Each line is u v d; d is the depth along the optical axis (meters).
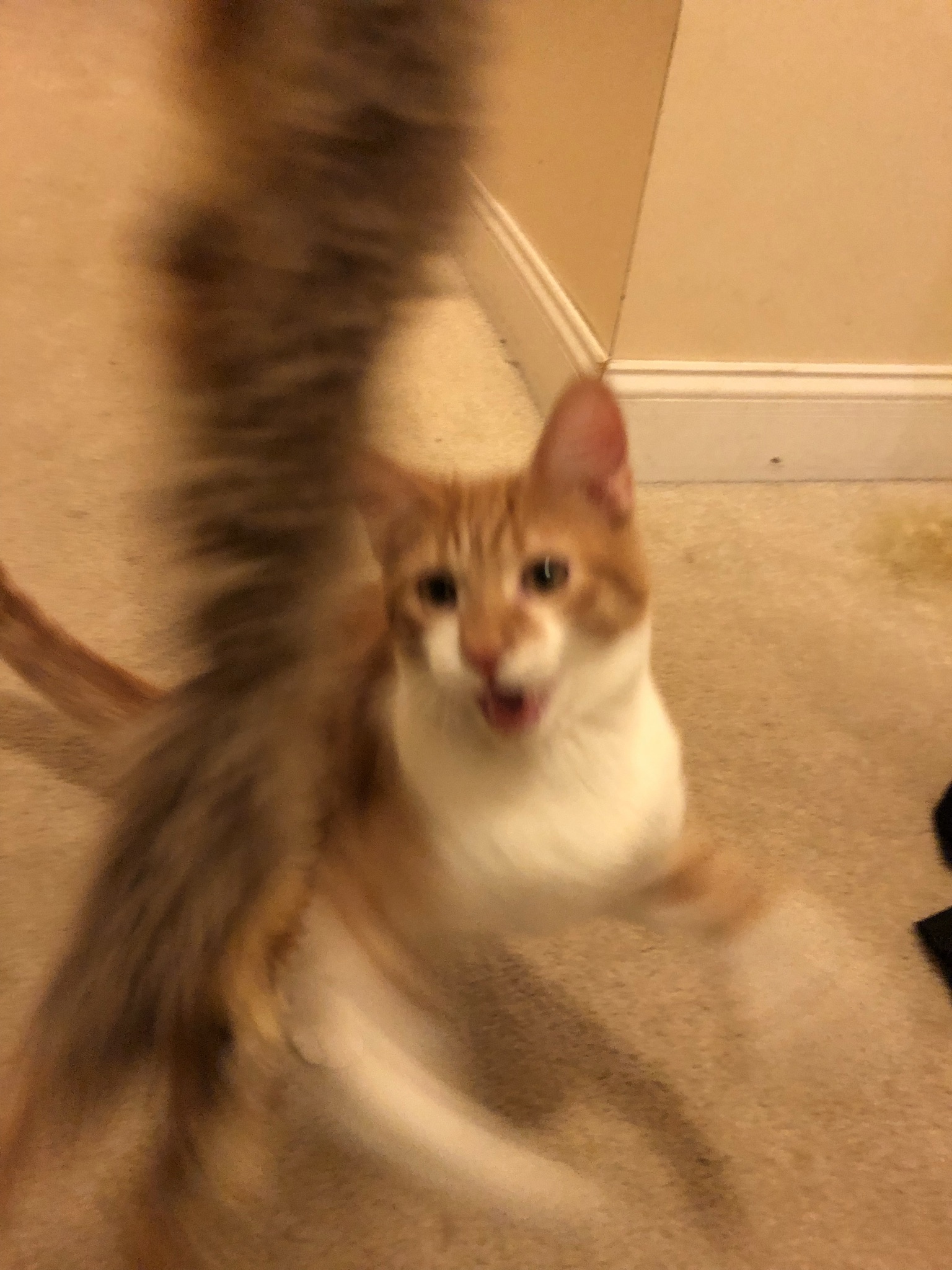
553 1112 0.76
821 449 1.45
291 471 0.33
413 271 0.31
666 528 1.35
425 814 0.58
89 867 0.47
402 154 0.29
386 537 0.62
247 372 0.31
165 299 0.31
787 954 0.76
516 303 1.61
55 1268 0.65
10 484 1.20
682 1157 0.74
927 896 0.93
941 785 1.04
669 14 1.08
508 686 0.57
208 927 0.41
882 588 1.28
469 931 0.68
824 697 1.12
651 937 0.88
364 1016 0.49
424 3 0.28
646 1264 0.69
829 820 0.99
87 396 1.30
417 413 1.07
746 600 1.24
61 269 1.41
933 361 1.42
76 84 1.61
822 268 1.30
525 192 1.59
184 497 0.34
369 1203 0.70
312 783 0.46
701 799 0.99
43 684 0.84
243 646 0.38
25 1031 0.51
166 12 0.30
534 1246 0.69
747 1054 0.80
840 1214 0.72
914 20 1.11
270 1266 0.67
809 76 1.14
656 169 1.17
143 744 0.44
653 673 1.13
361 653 0.61
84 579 1.11
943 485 1.50
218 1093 0.45
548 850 0.60
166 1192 0.50
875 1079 0.80
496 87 0.30
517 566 0.60
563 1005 0.83
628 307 1.29
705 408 1.38
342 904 0.50
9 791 0.93
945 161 1.23
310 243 0.29
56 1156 0.57
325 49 0.27
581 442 0.62
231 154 0.29
